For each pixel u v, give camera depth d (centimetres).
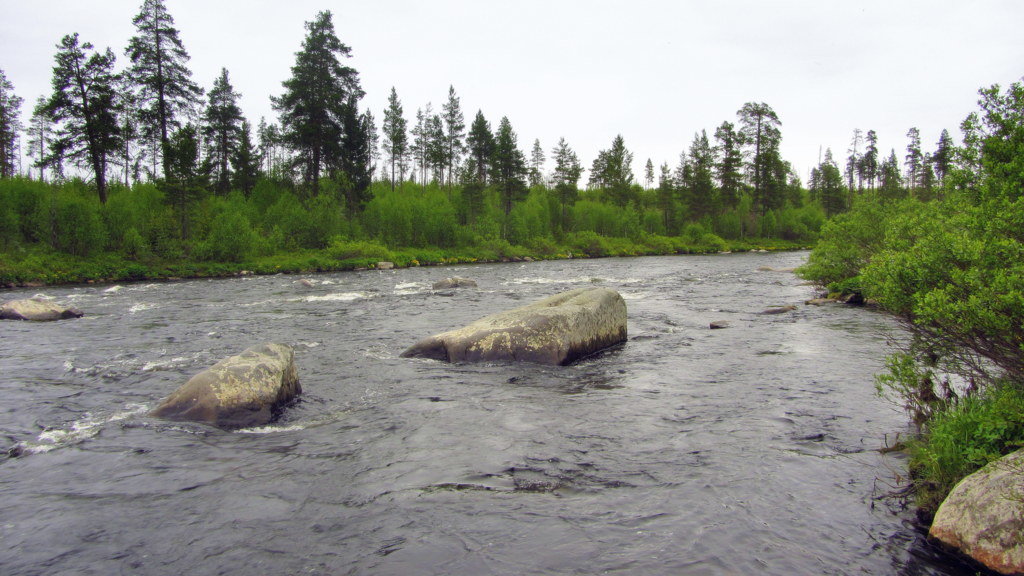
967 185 632
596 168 9769
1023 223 529
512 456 661
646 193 11081
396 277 3628
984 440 521
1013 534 407
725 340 1364
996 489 439
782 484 573
